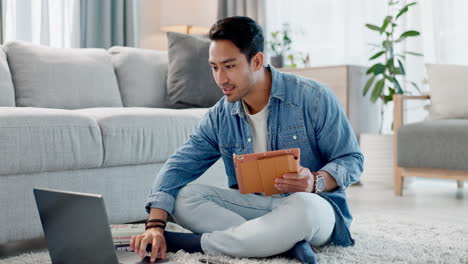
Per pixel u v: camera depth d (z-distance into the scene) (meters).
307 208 1.49
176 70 3.14
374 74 3.85
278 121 1.71
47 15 3.80
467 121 3.19
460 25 3.98
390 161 3.78
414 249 1.76
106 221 1.22
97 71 2.94
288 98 1.70
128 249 1.63
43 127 1.93
